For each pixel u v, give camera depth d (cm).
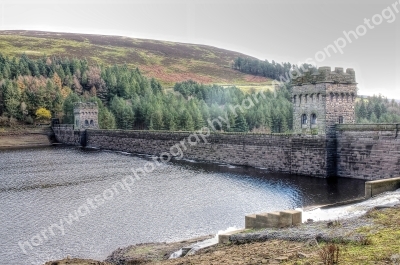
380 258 1898
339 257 1975
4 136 16375
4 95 18062
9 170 8612
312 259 2005
